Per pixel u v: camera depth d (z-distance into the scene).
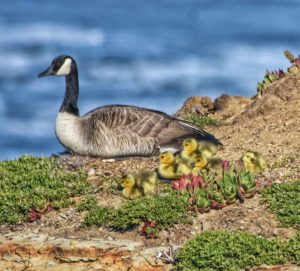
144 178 15.05
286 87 18.61
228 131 18.25
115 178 15.98
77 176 16.03
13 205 15.06
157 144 17.20
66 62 17.95
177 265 13.26
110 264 13.77
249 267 13.01
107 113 17.41
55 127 17.50
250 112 18.61
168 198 14.52
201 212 14.34
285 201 14.32
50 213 15.00
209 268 13.05
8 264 14.20
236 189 14.51
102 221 14.44
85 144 17.23
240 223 14.08
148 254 13.60
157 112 17.61
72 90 17.69
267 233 13.82
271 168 15.83
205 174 15.00
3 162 16.50
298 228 13.84
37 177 15.80
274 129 17.52
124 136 17.14
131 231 14.20
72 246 13.94
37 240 14.25
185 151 16.05
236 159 16.36
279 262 13.02
